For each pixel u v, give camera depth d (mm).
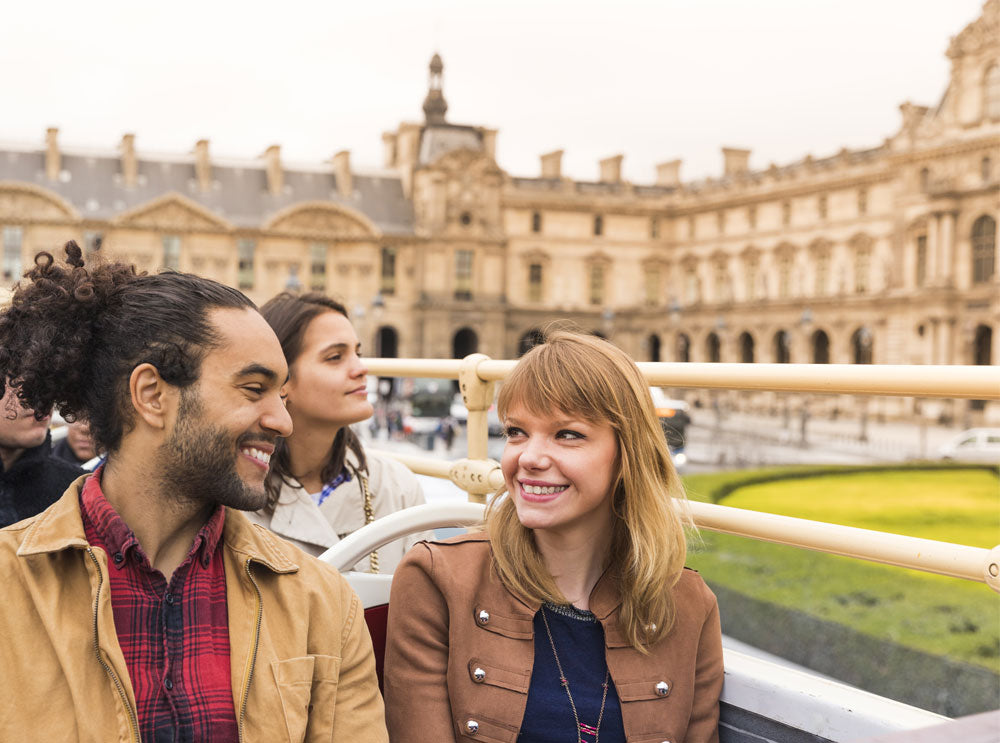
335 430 3281
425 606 2412
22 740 1700
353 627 2127
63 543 1793
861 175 71125
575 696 2354
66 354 1876
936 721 2170
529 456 2350
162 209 79562
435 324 84250
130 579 1869
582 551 2459
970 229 61812
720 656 2543
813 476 29500
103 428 1910
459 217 85688
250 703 1886
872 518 20953
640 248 89688
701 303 83688
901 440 50375
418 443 39688
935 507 22453
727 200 83000
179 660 1865
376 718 2105
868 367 2201
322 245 83812
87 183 80500
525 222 87875
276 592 2016
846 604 10461
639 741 2336
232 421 1888
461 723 2340
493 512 2584
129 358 1857
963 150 62125
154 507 1918
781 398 70562
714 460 38188
